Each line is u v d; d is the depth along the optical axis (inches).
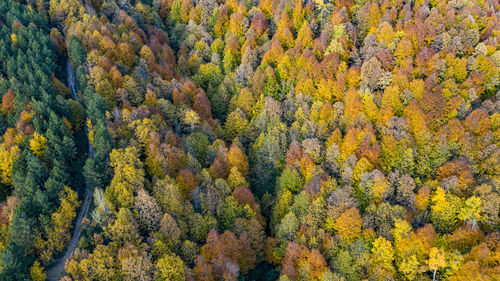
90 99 4421.8
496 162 3671.3
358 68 4931.1
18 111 4379.9
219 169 4163.4
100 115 4124.0
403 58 4980.3
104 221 3230.8
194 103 5073.8
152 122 4232.3
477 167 3777.1
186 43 6491.1
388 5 5940.0
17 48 5300.2
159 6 7603.4
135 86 4813.0
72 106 4525.1
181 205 3496.6
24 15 5821.9
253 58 5753.0
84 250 3002.0
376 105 4574.3
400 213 3368.6
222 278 3171.8
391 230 3275.1
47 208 3403.1
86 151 4355.3
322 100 4916.3
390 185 3686.0
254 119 4936.0
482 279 2807.6
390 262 3120.1
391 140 4023.1
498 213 3299.7
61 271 3289.9
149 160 3875.5
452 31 5221.5
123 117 4237.2
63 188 3624.5
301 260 3324.3
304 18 6225.4
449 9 5693.9
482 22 5462.6
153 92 4739.2
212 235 3289.9
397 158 3885.3
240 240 3464.6
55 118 4124.0
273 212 3976.4
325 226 3548.2
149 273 2935.5
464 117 4274.1
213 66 5767.7
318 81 5088.6
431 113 4237.2
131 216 3238.2
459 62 4761.3
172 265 2955.2
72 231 3590.1
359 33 5767.7
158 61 5792.3
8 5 6146.7
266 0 6673.2
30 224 3208.7
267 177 4475.9
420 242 3149.6
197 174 3944.4
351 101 4485.7
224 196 3873.0
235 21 6368.1
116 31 5866.1
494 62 4768.7
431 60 4813.0
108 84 4640.8
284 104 5022.1
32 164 3634.4
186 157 4190.5
